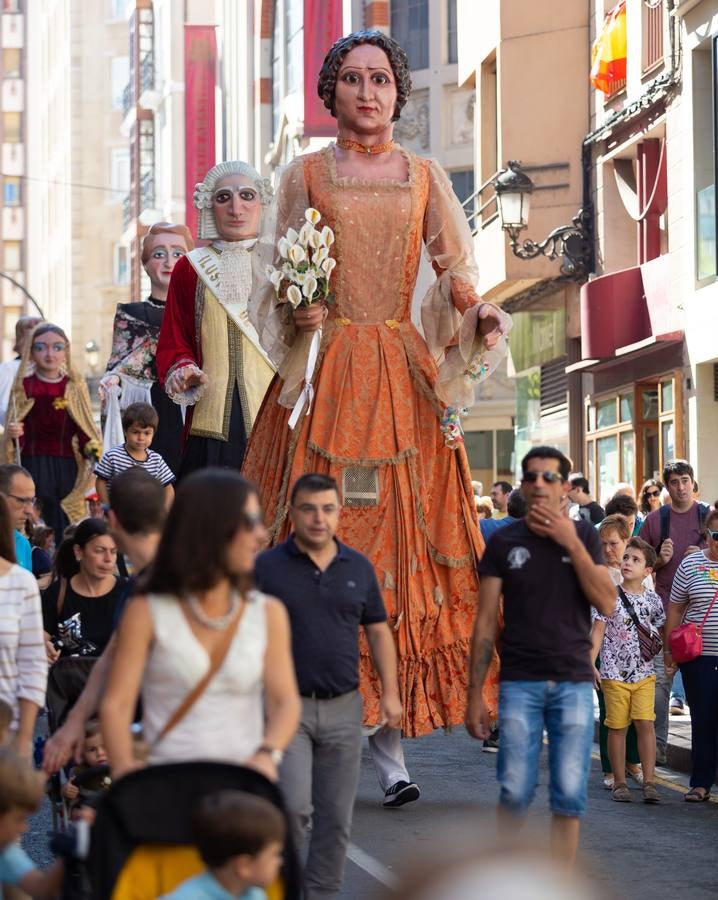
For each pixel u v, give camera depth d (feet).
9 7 407.85
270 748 19.62
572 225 107.14
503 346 41.22
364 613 27.99
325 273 39.91
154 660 19.40
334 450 40.32
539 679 28.43
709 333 87.15
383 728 39.42
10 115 408.46
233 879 16.28
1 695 25.88
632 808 42.19
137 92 290.97
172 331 49.73
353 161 41.81
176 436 55.72
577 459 113.60
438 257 42.01
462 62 128.67
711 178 89.51
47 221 386.93
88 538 31.55
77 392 58.54
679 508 55.98
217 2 225.97
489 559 29.07
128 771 17.69
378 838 35.14
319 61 141.49
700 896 30.86
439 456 41.45
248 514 19.49
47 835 35.58
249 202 50.49
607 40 102.78
